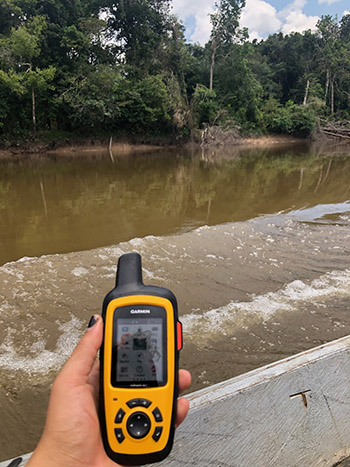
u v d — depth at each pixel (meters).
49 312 3.86
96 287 4.37
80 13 28.33
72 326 3.66
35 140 25.42
